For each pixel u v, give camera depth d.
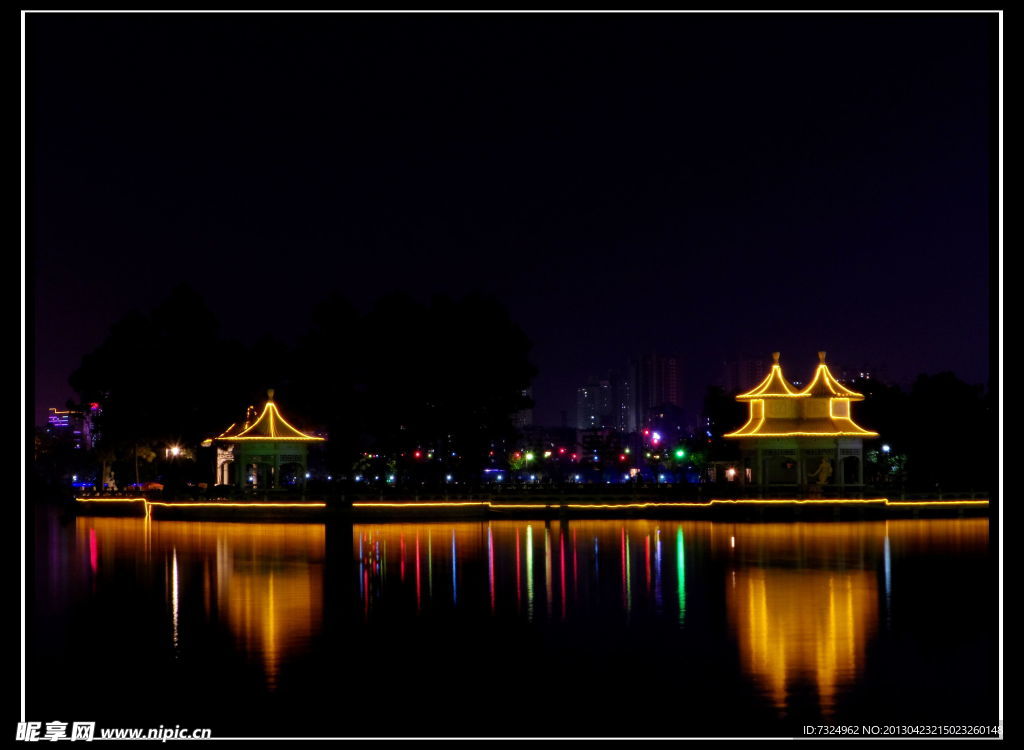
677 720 34.78
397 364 125.19
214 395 131.25
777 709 35.62
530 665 41.47
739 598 55.22
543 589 59.25
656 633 46.75
